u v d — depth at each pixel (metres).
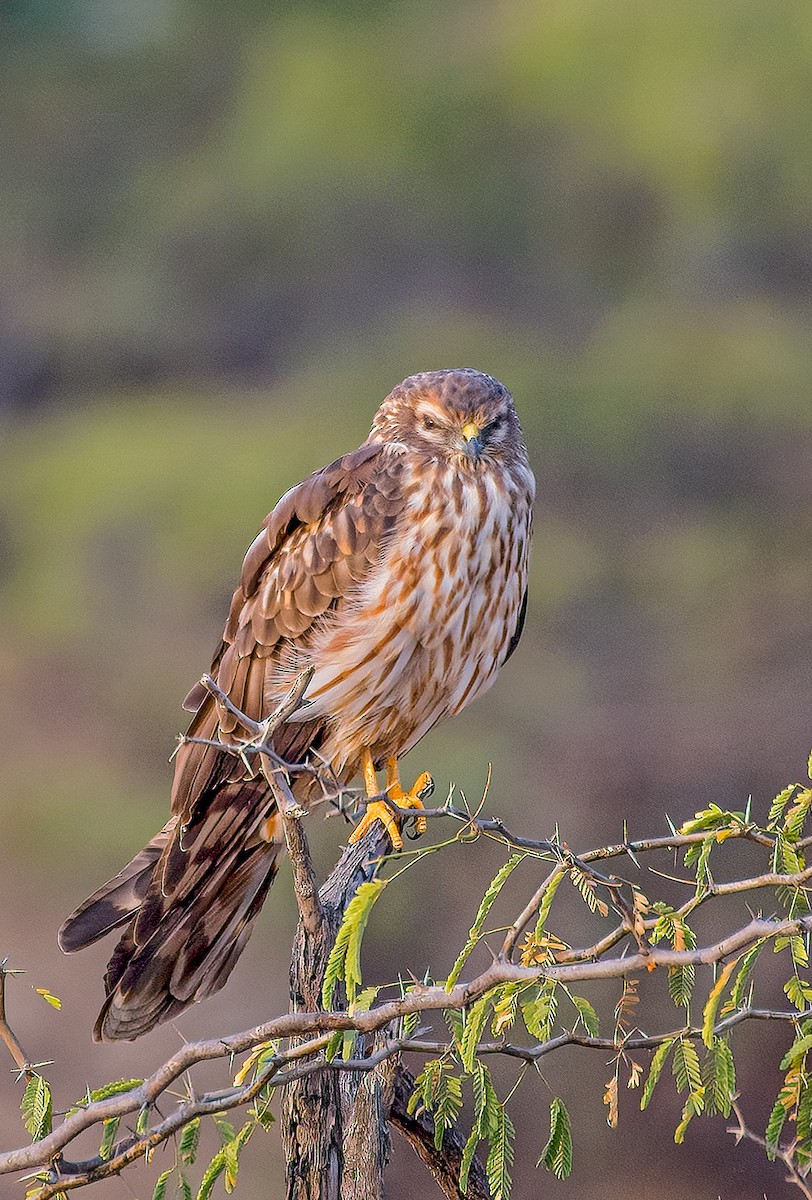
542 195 27.14
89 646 19.02
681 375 22.97
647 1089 3.49
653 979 10.51
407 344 24.88
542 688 17.23
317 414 23.34
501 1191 3.56
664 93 27.27
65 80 31.88
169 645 19.16
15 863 15.02
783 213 26.05
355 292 26.78
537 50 28.20
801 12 27.11
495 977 3.46
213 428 23.02
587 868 3.45
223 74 31.81
